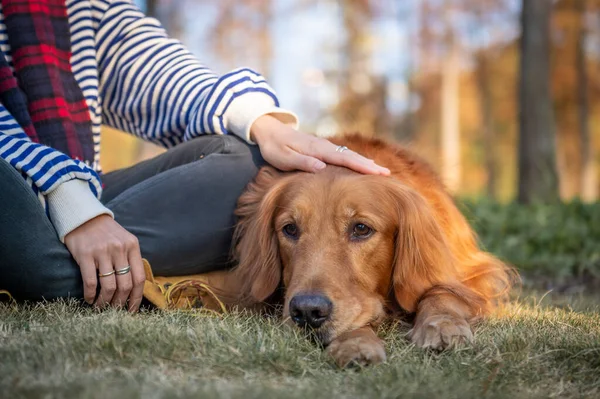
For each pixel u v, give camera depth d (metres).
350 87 27.44
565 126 30.19
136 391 1.71
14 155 2.72
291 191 2.94
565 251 5.86
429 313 2.74
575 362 2.27
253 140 3.21
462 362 2.23
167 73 3.50
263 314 3.00
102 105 3.69
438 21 26.67
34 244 2.64
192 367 2.05
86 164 3.00
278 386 1.96
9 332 2.25
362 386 1.98
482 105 31.50
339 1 26.06
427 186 3.33
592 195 27.41
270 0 24.69
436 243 2.97
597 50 27.16
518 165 10.67
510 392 2.00
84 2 3.47
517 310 3.21
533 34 10.52
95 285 2.67
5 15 3.22
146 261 2.86
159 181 3.01
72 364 1.94
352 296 2.70
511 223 6.34
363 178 2.96
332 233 2.83
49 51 3.22
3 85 3.11
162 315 2.70
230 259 3.20
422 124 30.45
